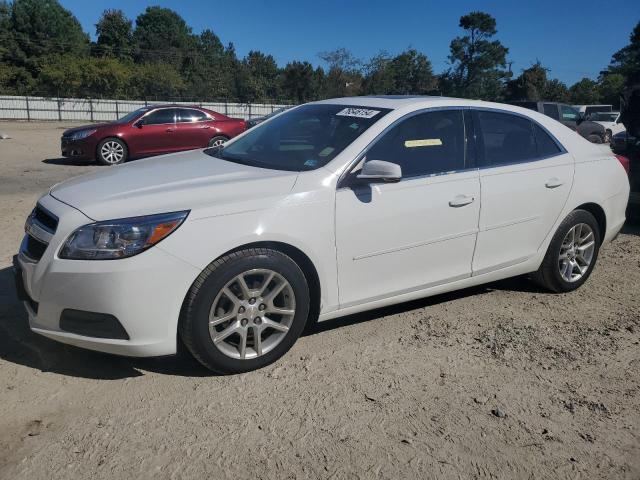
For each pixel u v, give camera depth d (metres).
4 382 3.27
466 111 4.30
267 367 3.53
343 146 3.78
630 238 7.02
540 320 4.39
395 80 74.38
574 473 2.70
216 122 14.97
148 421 2.96
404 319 4.32
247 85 60.22
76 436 2.82
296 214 3.41
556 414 3.15
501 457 2.78
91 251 3.04
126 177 3.71
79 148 13.55
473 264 4.28
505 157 4.40
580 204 4.77
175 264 3.09
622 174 5.18
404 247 3.86
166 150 14.36
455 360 3.71
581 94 71.56
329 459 2.72
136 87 53.25
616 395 3.37
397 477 2.62
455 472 2.67
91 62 51.41
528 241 4.55
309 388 3.32
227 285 3.25
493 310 4.55
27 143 19.52
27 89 52.53
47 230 3.23
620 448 2.88
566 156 4.74
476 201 4.13
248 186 3.43
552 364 3.70
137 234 3.05
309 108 4.61
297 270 3.46
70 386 3.26
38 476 2.54
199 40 99.12
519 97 65.81
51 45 68.44
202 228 3.16
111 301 3.02
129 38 83.19
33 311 3.31
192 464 2.65
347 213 3.59
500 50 68.88
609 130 23.28
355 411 3.11
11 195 8.91
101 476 2.56
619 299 4.89
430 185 3.93
